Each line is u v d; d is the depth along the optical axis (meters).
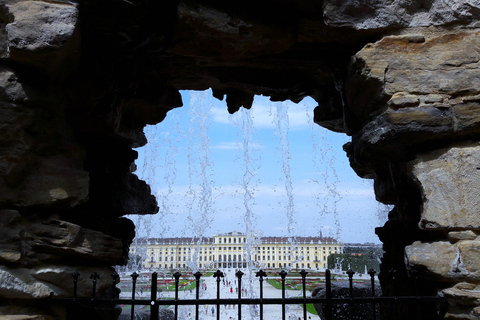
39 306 2.48
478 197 2.44
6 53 2.50
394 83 2.64
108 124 3.42
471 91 2.58
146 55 3.46
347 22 2.81
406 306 3.53
